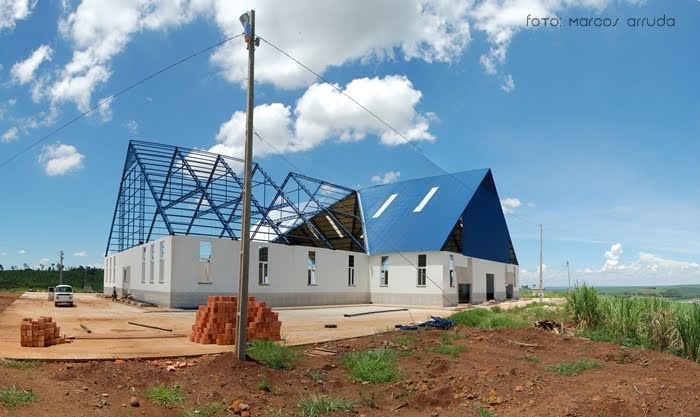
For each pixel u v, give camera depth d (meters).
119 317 24.70
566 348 13.41
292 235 40.28
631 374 10.26
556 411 8.05
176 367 11.58
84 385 9.25
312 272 37.53
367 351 13.08
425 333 16.88
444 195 43.50
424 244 38.97
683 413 7.99
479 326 19.17
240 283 11.45
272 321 15.77
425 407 9.28
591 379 9.85
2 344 13.77
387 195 47.25
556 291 78.94
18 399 7.95
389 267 40.91
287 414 8.89
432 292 38.06
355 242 42.62
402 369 11.74
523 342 14.48
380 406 9.51
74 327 19.80
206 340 15.00
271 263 34.53
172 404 8.97
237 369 10.86
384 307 37.12
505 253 50.56
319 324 22.45
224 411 8.84
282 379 10.74
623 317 15.28
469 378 10.21
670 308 14.55
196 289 30.77
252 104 12.15
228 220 34.72
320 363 12.53
